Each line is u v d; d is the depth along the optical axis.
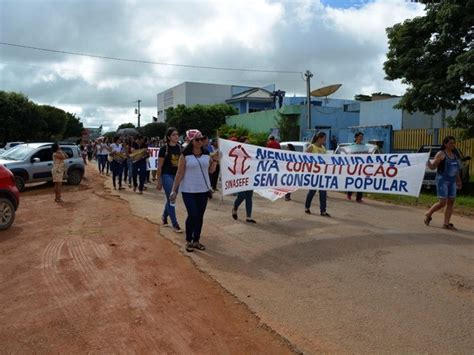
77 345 4.12
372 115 33.59
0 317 4.77
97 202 12.98
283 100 55.34
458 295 5.22
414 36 15.95
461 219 9.98
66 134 82.25
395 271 6.06
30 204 12.77
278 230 8.53
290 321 4.57
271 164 8.98
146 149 14.80
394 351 3.95
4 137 46.22
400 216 10.17
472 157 18.89
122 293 5.37
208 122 51.22
